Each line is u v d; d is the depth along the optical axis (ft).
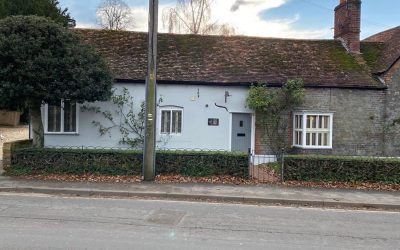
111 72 49.29
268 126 55.16
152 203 32.81
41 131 48.83
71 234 23.06
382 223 28.53
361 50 65.72
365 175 41.47
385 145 57.36
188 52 60.90
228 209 31.60
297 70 58.29
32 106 47.03
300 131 55.16
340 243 23.16
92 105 55.11
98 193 35.76
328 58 62.13
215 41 64.23
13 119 119.85
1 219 26.00
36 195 34.94
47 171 42.39
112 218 27.22
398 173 41.47
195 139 55.77
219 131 55.83
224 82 54.95
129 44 61.87
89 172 42.39
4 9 98.22
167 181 40.45
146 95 40.22
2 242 21.18
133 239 22.49
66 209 29.60
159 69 56.44
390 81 57.67
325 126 55.88
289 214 30.58
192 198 35.14
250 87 54.95
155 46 39.88
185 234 23.88
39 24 42.80
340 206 34.14
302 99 54.90
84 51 45.50
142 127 55.16
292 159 41.73
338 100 56.39
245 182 41.04
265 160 54.90
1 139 83.46
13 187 36.22
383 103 57.52
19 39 40.88
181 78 55.16
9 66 40.81
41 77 41.75
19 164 42.47
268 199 34.63
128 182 39.75
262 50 62.85
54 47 43.14
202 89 55.52
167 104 55.36
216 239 23.08
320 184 40.98
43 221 25.79
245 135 56.24
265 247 21.90
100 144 55.67
